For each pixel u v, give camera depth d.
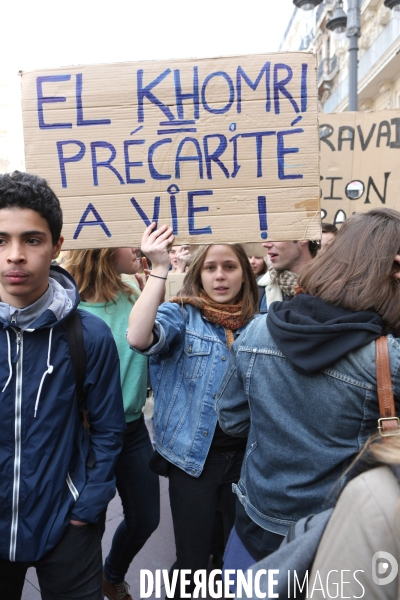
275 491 1.25
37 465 1.41
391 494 0.71
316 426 1.19
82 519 1.46
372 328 1.12
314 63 1.68
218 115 1.72
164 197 1.76
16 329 1.40
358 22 7.10
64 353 1.46
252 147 1.72
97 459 1.54
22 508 1.40
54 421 1.43
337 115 3.10
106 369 1.54
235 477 1.84
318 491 1.19
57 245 1.54
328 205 3.17
